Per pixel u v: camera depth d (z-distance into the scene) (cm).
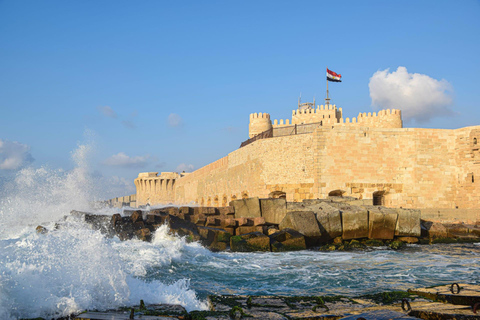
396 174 3894
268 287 1473
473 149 3847
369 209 2819
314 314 952
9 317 909
